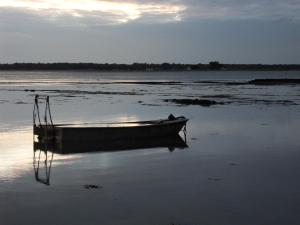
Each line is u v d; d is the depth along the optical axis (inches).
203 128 1057.5
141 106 1653.5
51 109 1521.9
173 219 418.0
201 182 553.9
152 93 2539.4
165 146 825.5
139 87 3373.5
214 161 685.3
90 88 3164.4
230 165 655.1
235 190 515.5
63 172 612.7
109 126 940.0
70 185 540.1
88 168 640.4
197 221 412.5
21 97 2137.1
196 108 1576.0
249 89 2977.4
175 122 927.7
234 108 1572.3
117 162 684.7
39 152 763.4
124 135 887.7
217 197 487.8
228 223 406.9
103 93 2532.0
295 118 1251.2
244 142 856.3
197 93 2534.5
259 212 436.5
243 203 465.4
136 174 600.4
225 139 895.1
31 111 1439.5
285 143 840.9
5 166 648.4
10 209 446.6
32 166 650.8
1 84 3826.3
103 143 862.5
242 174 596.4
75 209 447.2
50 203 466.3
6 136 926.4
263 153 746.2
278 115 1333.7
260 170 619.8
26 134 955.3
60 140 844.0
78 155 740.7
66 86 3499.0
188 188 526.0
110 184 546.0
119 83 4252.0
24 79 5654.5
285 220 414.3
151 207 453.1
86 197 488.4
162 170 625.6
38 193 503.8
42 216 426.6
